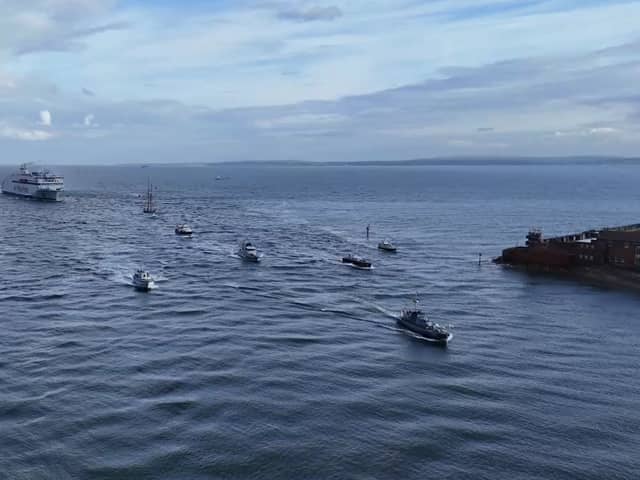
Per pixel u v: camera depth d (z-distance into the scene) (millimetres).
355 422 79062
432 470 68375
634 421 81312
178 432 75500
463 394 88812
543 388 91688
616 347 111688
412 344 111250
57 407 81438
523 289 159250
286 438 74500
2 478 65062
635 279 166250
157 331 114938
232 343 108875
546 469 69062
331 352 105688
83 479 65375
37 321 119750
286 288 154125
